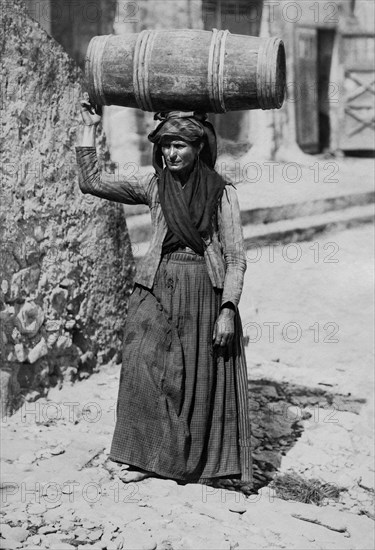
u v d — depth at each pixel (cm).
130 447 497
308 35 1348
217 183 494
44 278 609
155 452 496
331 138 1435
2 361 576
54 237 619
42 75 609
